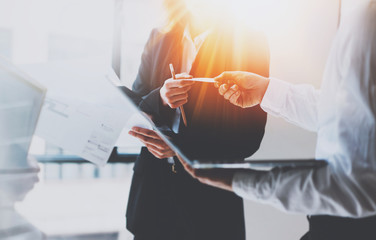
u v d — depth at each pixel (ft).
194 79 3.53
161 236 3.72
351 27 2.06
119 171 6.41
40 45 7.61
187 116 3.76
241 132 3.77
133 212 3.74
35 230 2.41
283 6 7.46
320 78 7.73
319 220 2.48
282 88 3.50
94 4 7.46
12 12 7.44
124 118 3.34
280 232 7.01
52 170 4.39
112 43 7.25
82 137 3.22
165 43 4.41
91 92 3.48
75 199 3.50
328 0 7.57
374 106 1.92
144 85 4.64
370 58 1.95
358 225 2.30
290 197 2.12
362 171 1.92
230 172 2.40
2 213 2.33
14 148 2.40
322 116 2.21
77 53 7.64
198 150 3.08
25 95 2.33
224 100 3.78
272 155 7.50
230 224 3.68
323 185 2.00
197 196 3.64
